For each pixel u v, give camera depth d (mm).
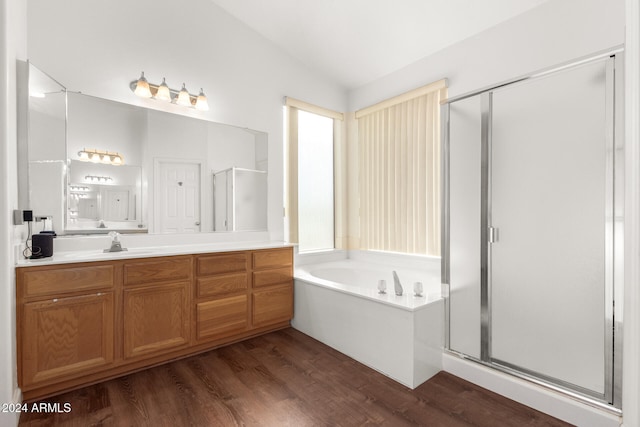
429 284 2590
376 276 3047
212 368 2000
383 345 1933
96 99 2184
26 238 1827
